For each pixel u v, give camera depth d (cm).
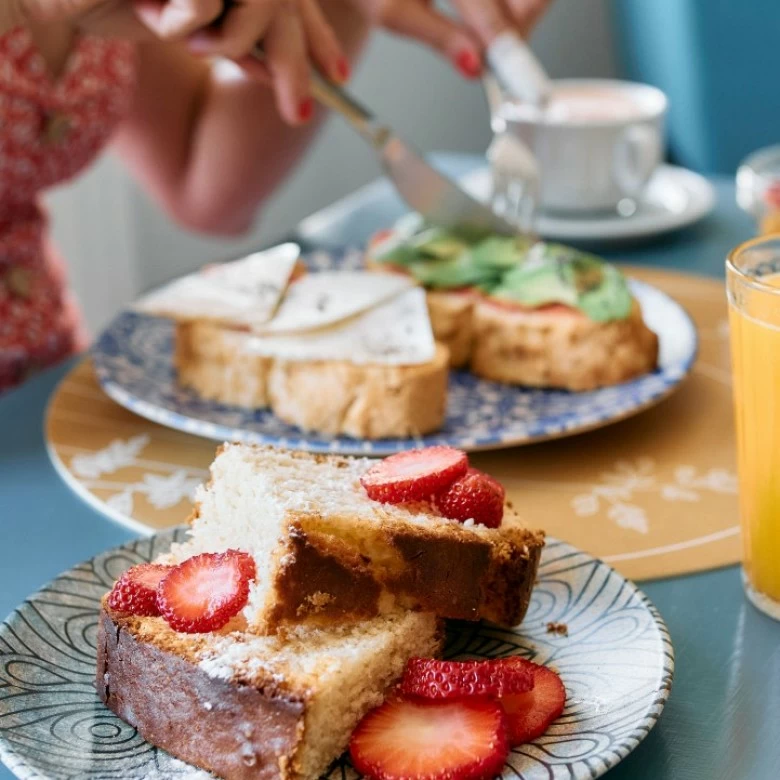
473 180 98
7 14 73
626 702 51
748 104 130
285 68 73
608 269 77
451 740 50
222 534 55
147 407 69
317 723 50
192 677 51
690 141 136
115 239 121
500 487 56
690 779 51
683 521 63
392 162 80
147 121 99
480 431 71
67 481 66
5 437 70
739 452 57
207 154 99
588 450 69
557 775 48
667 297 79
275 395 72
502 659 52
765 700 53
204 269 79
